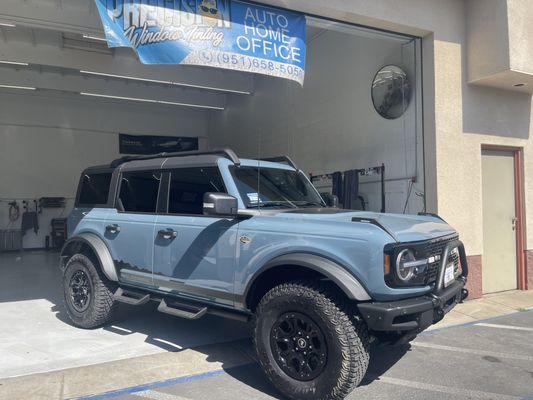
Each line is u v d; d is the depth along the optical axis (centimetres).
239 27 596
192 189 471
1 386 386
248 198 437
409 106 749
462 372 425
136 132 1697
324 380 339
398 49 777
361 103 859
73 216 601
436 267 385
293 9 634
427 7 708
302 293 354
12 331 546
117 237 528
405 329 340
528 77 713
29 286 844
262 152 1270
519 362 452
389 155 789
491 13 707
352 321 344
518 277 803
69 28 866
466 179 725
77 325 559
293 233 381
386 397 369
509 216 801
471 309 670
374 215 423
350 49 891
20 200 1546
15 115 1542
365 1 660
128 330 549
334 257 357
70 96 1609
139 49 541
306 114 1044
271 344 371
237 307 415
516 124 793
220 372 423
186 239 454
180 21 561
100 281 537
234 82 1305
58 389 381
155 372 420
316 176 976
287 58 630
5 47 1101
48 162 1584
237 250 411
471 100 743
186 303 461
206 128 1788
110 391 379
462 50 738
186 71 1258
